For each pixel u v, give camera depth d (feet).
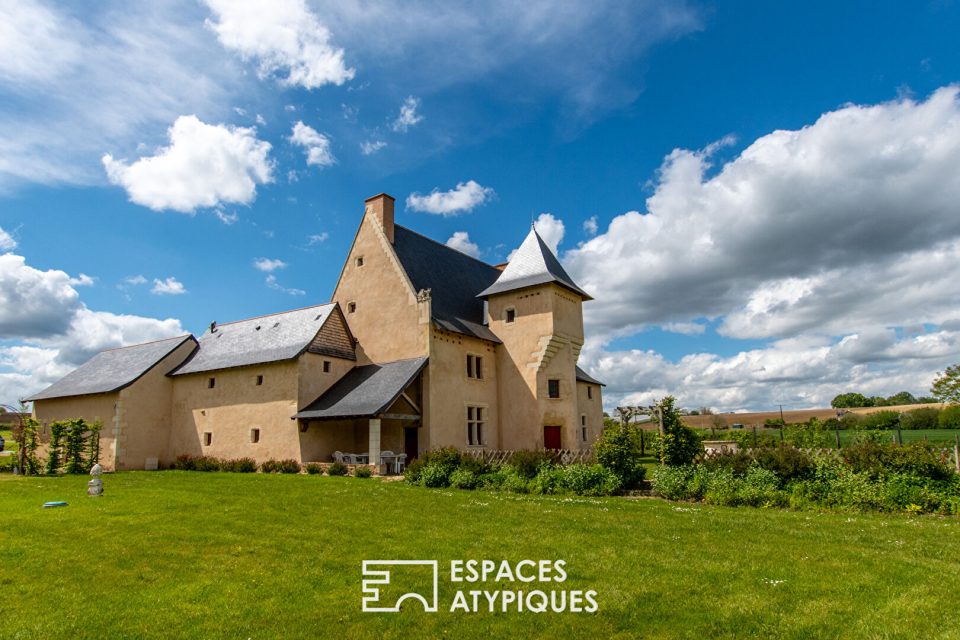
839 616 22.27
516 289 98.89
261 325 105.81
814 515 44.62
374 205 100.78
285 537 36.01
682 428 64.13
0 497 55.52
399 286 93.61
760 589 25.43
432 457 69.51
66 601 24.89
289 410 86.84
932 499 46.52
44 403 110.11
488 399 97.81
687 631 21.25
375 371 90.79
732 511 46.39
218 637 21.15
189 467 94.79
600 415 131.75
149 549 33.19
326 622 22.40
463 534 36.70
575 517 42.73
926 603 23.32
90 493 55.52
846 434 130.21
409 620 22.56
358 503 49.65
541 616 22.84
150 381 101.35
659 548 32.81
